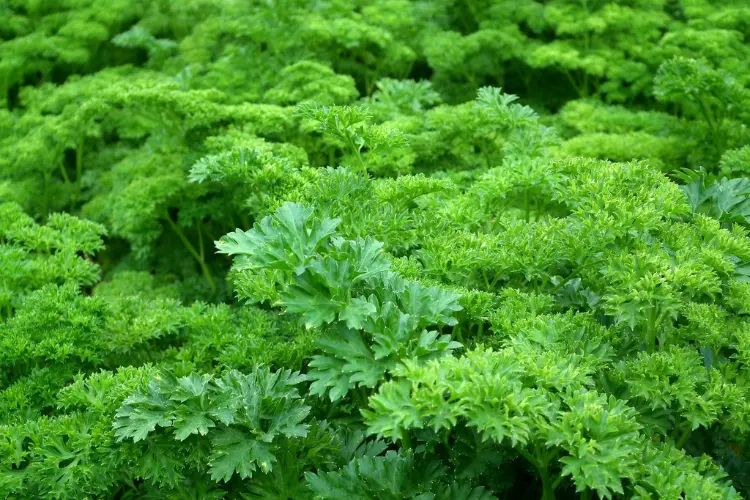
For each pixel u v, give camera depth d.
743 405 1.00
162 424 1.00
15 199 1.55
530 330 1.05
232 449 1.00
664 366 1.01
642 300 1.00
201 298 1.45
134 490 1.08
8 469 1.05
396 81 1.58
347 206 1.14
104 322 1.19
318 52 1.74
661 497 0.95
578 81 1.89
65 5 2.06
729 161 1.30
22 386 1.13
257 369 1.03
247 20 1.73
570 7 1.84
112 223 1.50
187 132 1.47
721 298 1.08
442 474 1.02
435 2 2.01
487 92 1.31
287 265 0.99
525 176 1.17
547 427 0.94
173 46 1.93
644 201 1.08
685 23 1.82
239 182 1.37
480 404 0.93
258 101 1.59
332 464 1.04
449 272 1.10
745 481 1.05
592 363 1.02
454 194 1.27
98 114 1.58
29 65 1.94
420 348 0.97
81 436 1.05
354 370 0.97
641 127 1.55
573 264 1.14
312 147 1.48
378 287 1.01
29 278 1.24
